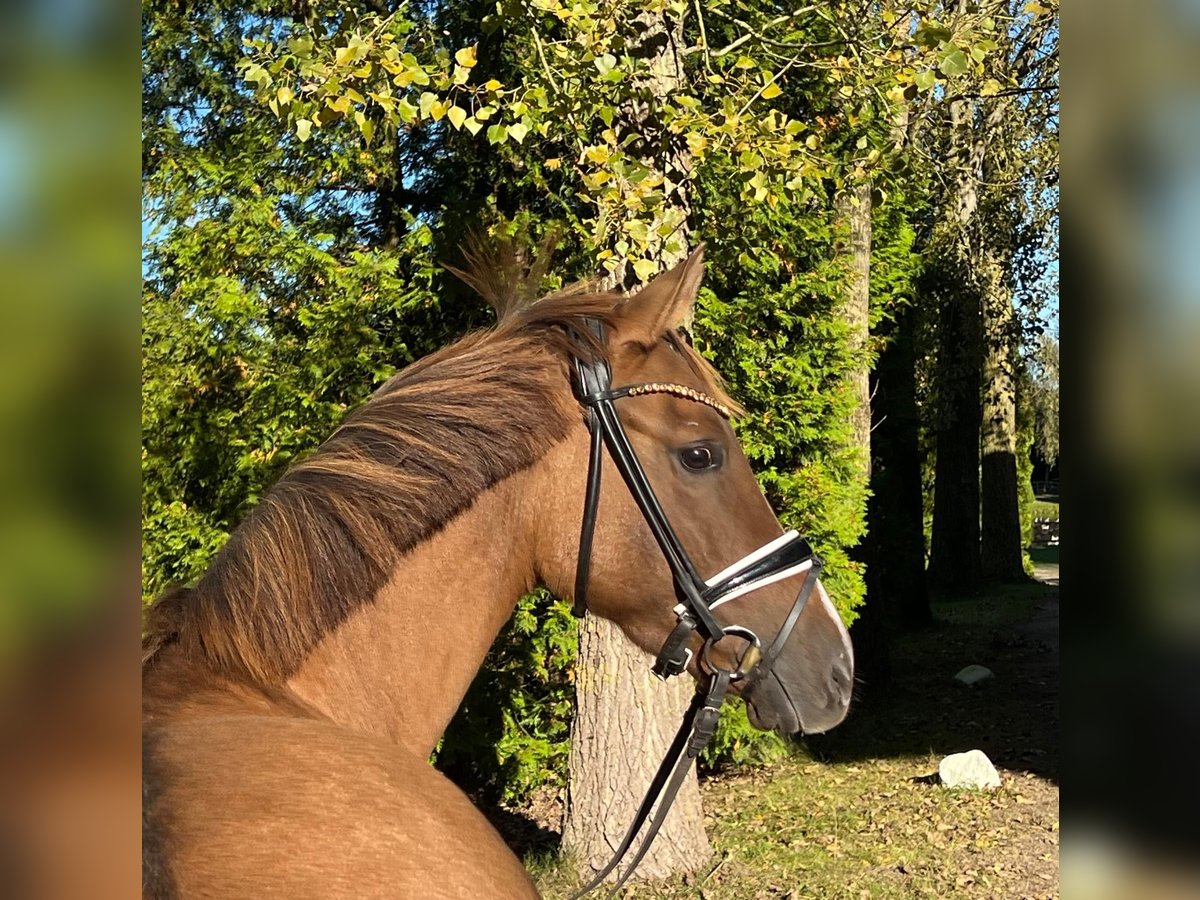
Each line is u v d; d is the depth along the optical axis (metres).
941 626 12.70
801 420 5.77
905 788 6.35
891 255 7.89
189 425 4.70
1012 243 12.82
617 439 1.82
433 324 5.29
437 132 5.57
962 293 12.52
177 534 4.64
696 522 1.84
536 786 5.80
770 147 3.62
